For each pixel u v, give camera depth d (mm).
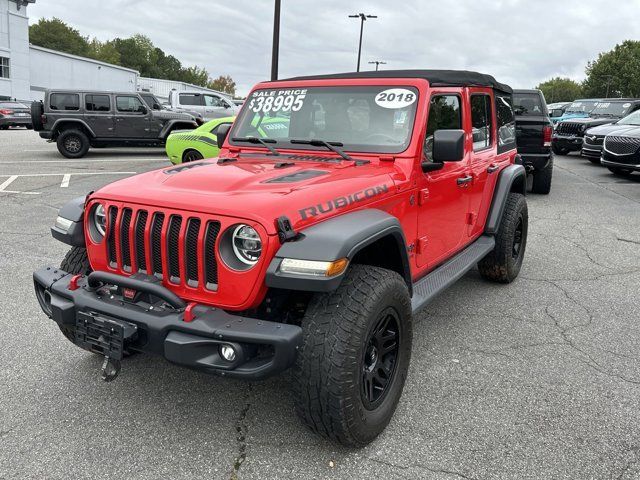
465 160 4309
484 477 2678
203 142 11961
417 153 3496
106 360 2783
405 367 3107
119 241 2908
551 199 10570
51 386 3438
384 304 2742
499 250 5215
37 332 4184
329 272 2434
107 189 3057
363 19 32938
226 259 2613
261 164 3516
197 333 2521
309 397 2607
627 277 5840
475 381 3596
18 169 13227
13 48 44188
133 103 16391
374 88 3752
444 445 2918
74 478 2627
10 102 29688
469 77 4293
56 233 3271
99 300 2814
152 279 2771
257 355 2607
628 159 12695
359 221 2781
